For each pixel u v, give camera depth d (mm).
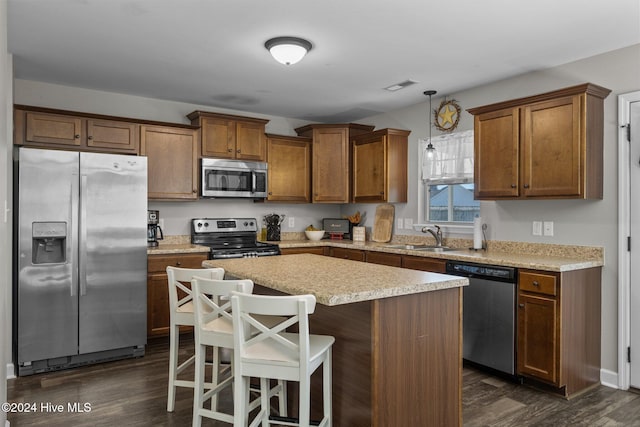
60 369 3301
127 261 3523
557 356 2787
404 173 4738
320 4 2436
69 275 3281
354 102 4586
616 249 3041
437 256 3539
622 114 3012
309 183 5145
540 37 2859
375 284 1998
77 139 3760
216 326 2188
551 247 3400
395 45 3008
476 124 3611
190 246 4301
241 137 4660
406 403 1988
